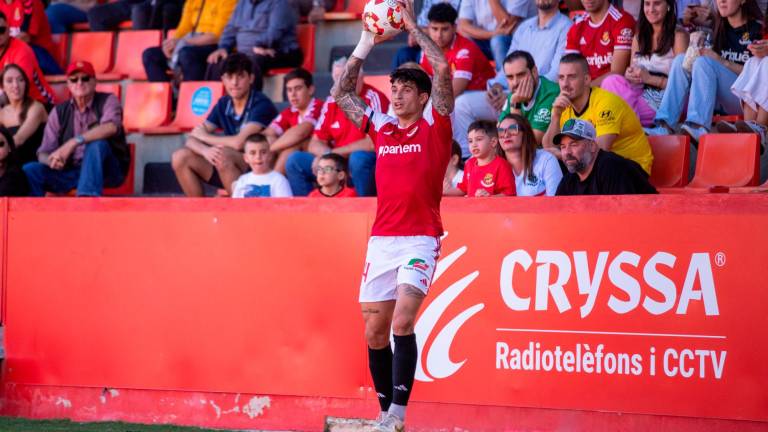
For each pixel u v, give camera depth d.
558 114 22.12
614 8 25.83
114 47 36.47
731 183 21.55
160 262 19.62
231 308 19.12
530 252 17.41
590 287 17.02
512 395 17.36
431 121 15.45
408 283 14.91
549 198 17.36
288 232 18.84
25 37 35.00
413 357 15.02
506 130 21.28
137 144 31.78
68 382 20.08
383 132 15.63
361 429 15.98
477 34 29.59
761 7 24.50
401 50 29.31
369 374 18.17
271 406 18.78
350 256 18.42
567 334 17.08
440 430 17.78
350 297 18.38
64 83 34.50
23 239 20.52
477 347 17.62
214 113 28.55
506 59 23.33
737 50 23.86
